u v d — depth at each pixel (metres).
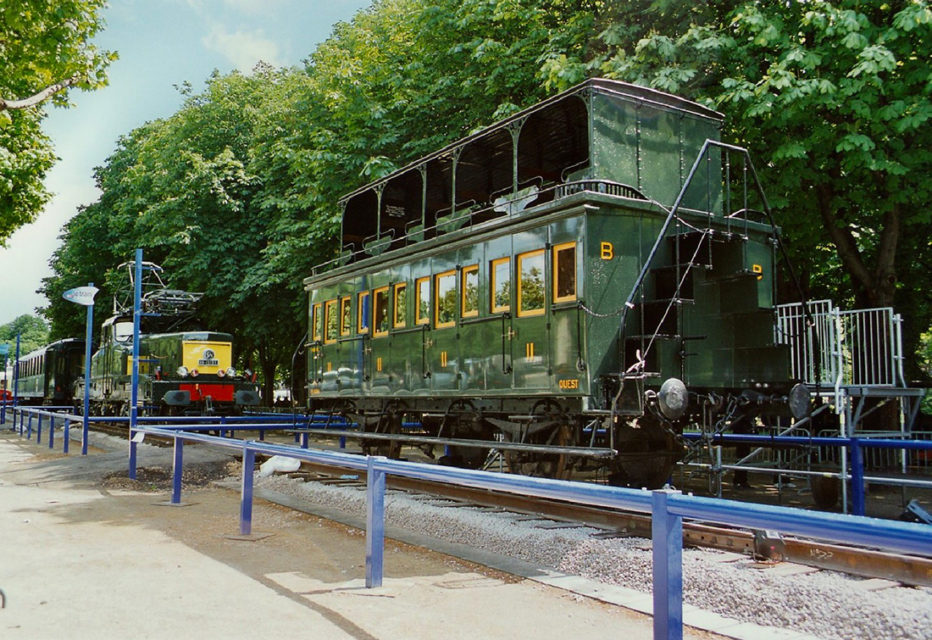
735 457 12.34
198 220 24.34
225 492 10.70
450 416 10.62
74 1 12.24
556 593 5.29
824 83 10.16
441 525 7.45
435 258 10.51
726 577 4.94
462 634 4.32
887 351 11.06
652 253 7.61
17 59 12.80
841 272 17.48
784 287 15.81
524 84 14.98
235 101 27.00
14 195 19.12
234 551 6.64
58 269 39.06
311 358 14.23
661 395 7.23
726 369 8.66
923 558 4.75
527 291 8.69
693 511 2.96
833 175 12.90
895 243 13.42
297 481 10.52
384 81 17.55
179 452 9.62
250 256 24.31
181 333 20.48
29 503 9.38
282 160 22.20
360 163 17.06
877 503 9.77
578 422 8.28
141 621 4.46
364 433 11.41
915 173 11.71
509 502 7.77
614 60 11.91
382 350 11.70
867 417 13.41
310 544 7.03
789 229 13.42
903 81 10.88
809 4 11.02
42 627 4.32
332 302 13.56
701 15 11.99
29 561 6.08
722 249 8.47
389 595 5.17
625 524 6.55
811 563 5.32
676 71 11.15
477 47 14.98
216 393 20.48
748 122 11.36
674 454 8.90
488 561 6.22
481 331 9.41
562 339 8.05
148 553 6.47
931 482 7.34
